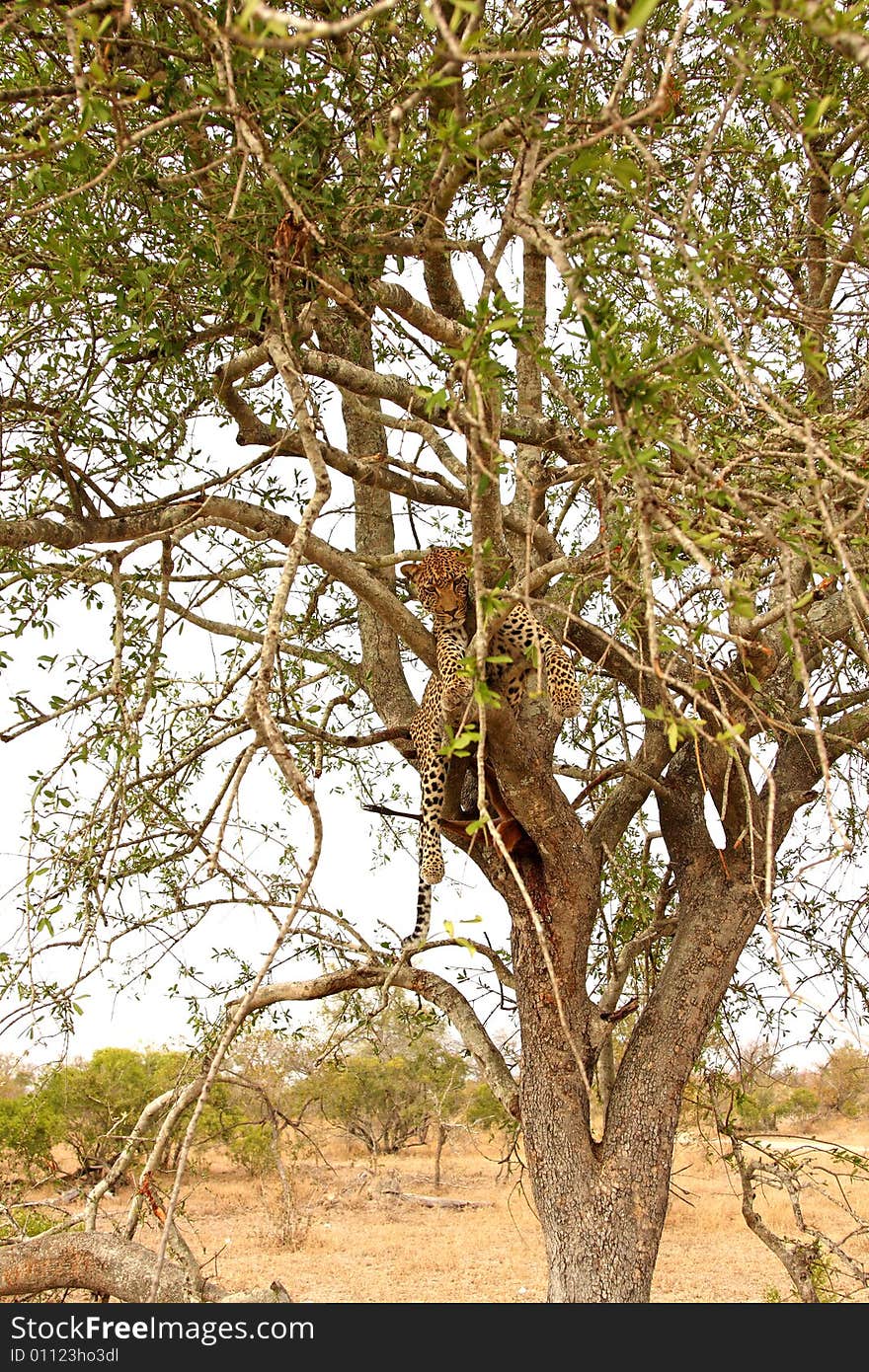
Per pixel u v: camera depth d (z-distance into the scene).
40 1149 12.98
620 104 3.85
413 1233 16.55
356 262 3.81
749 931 5.79
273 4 3.23
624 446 2.03
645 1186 5.32
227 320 4.28
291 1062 7.88
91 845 3.94
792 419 3.04
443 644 4.88
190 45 3.11
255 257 3.50
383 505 6.90
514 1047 6.68
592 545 4.41
